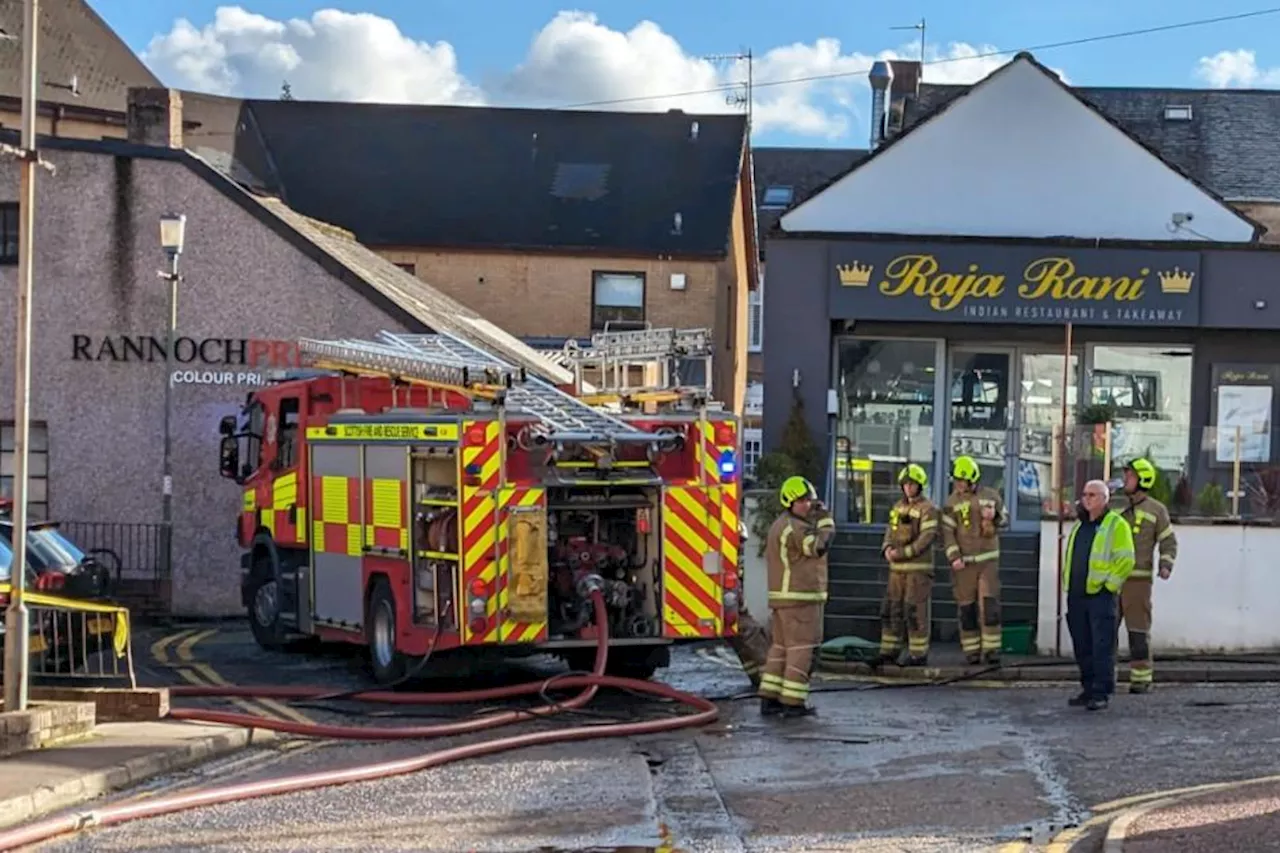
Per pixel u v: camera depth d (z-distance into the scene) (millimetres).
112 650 12266
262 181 35719
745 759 10344
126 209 21797
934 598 16844
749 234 41188
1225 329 19453
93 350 21812
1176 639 15906
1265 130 26359
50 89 30562
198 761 10461
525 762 10328
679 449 13281
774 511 17156
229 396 21703
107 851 7879
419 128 37406
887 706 12805
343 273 21641
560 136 37250
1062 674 14453
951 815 8445
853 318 19484
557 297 34219
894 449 19234
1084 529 12484
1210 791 8742
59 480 21781
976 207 19797
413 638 13039
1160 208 19562
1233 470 17938
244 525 17219
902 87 34469
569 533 13109
